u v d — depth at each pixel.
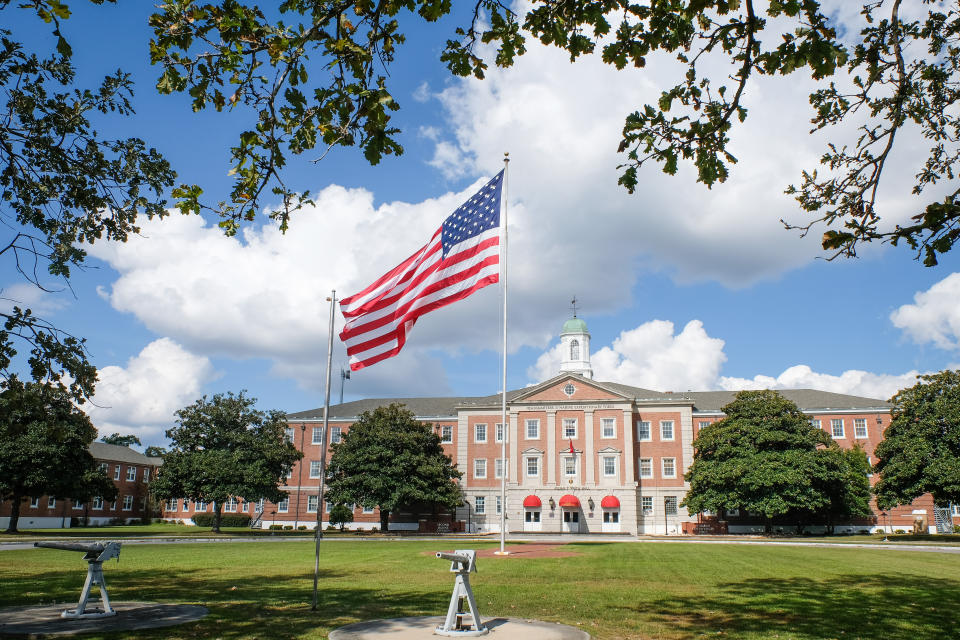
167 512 91.75
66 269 11.80
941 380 52.06
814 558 31.19
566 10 7.60
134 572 23.69
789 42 7.45
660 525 69.44
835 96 9.02
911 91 8.60
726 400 79.31
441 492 63.97
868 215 9.04
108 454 90.50
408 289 20.97
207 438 65.75
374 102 7.08
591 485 69.88
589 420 71.62
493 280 22.14
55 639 11.41
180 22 6.82
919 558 31.36
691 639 11.77
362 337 20.59
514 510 71.00
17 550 35.50
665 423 72.19
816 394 78.38
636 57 7.89
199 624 12.87
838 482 57.31
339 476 64.56
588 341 83.94
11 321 11.06
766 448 58.56
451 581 20.83
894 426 53.19
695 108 8.22
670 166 8.40
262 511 80.75
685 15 7.49
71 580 20.84
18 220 11.89
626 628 12.74
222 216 8.01
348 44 6.86
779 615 14.34
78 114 11.66
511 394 78.50
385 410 66.69
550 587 19.33
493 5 7.67
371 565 27.12
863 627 13.01
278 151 7.70
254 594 17.56
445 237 22.17
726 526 68.00
